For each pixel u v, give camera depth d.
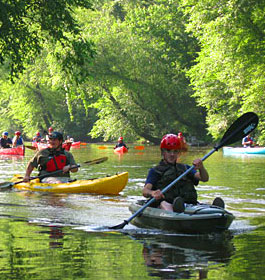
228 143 15.52
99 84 81.75
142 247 10.91
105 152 60.97
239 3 47.47
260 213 15.46
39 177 21.88
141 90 82.31
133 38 82.19
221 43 52.38
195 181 14.05
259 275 8.70
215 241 11.56
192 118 86.19
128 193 20.64
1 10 28.91
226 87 64.81
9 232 12.47
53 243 11.24
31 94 110.62
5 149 55.19
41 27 32.97
